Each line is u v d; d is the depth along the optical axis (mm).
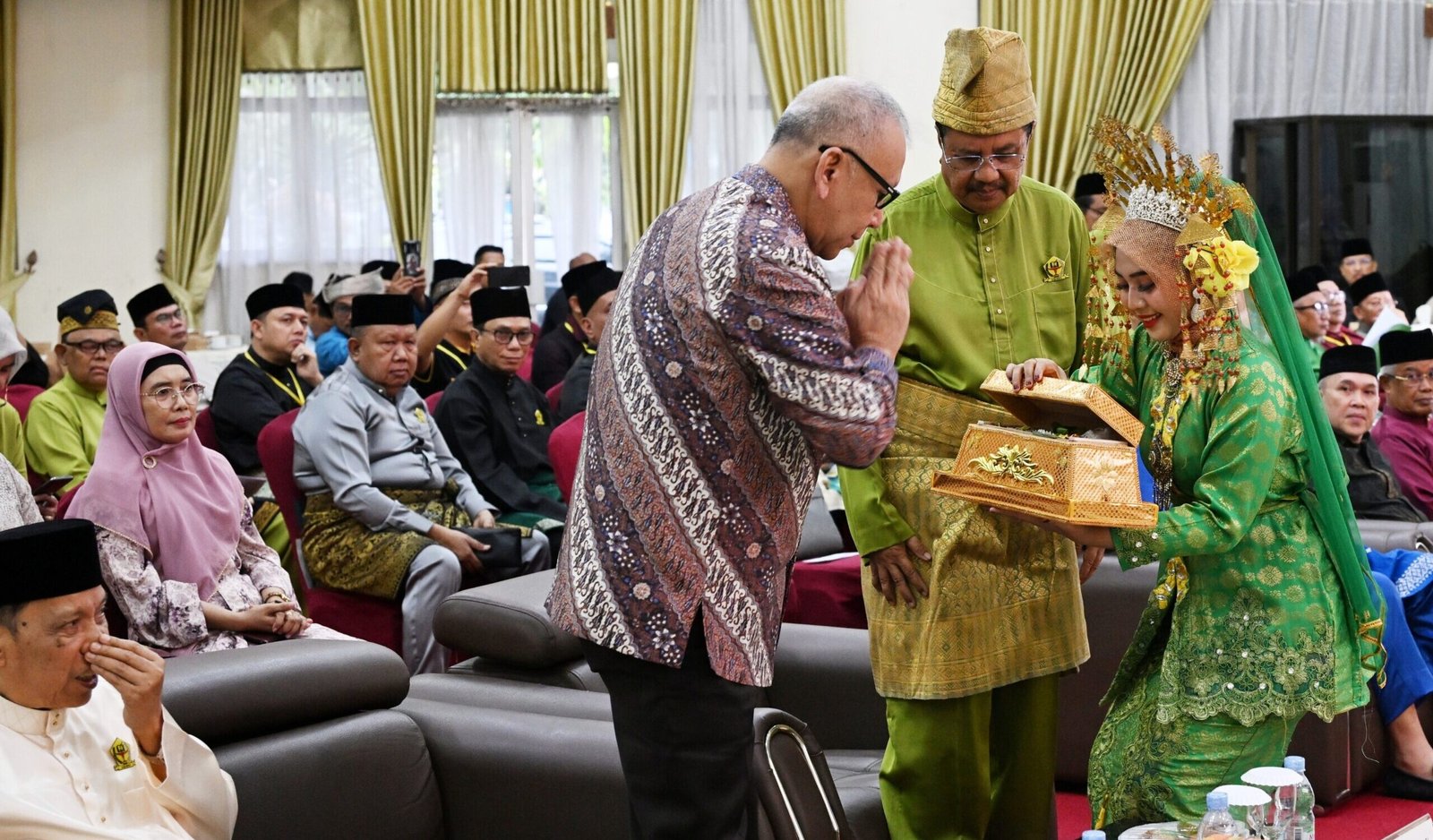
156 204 10094
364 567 4332
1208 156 2438
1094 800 2701
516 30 10102
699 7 10195
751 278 1847
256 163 10141
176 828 2205
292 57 10070
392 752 2566
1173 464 2500
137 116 10039
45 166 9953
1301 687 2453
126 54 10008
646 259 1966
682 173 10180
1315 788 3758
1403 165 10164
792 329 1838
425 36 9984
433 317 6070
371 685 2594
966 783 2775
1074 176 10297
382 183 10078
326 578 4387
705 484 1890
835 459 1915
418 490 4680
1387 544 4258
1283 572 2471
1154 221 2455
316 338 7715
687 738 1931
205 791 2211
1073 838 3545
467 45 10062
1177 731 2553
